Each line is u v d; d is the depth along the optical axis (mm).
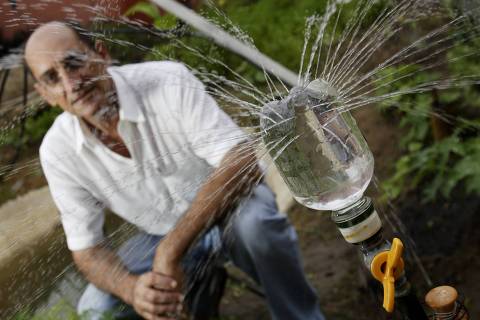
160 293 2264
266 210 2805
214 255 2850
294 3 3287
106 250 2381
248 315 3518
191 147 2172
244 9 3398
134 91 2176
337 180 1316
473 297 3080
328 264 3672
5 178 2588
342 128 1324
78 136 2291
